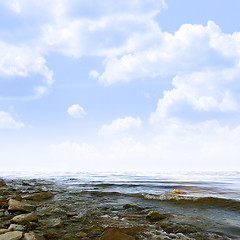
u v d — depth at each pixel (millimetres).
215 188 7867
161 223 3553
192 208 4691
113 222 3607
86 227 3318
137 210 4523
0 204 4820
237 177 14008
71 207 4754
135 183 9711
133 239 2701
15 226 3158
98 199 5797
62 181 11070
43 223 3502
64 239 2762
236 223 3568
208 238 2893
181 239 2850
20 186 8922
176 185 8883
